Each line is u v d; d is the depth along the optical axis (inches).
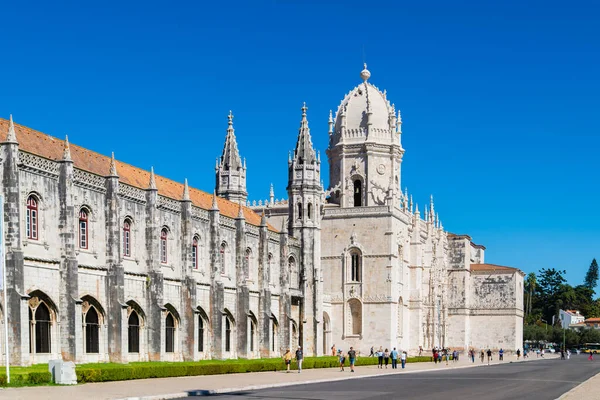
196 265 3410.4
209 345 3449.8
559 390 2395.4
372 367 4030.5
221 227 3634.4
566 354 7504.9
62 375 2055.9
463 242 7199.8
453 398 2025.1
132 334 2930.6
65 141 2583.7
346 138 5251.0
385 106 5324.8
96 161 3006.9
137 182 3189.0
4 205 2310.5
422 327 5871.1
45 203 2487.7
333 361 3929.6
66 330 2519.7
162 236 3174.2
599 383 2738.7
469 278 7293.3
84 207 2691.9
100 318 2746.1
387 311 4889.3
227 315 3639.3
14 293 2287.2
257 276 3969.0
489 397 2080.5
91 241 2711.6
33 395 1733.5
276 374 3038.9
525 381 2906.0
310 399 1971.0
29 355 2368.4
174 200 3235.7
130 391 1945.1
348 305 4977.9
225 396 2031.3
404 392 2234.3
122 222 2883.9
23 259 2332.7
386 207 4970.5
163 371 2551.7
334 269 5017.2
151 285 2999.5
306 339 4446.4
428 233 6136.8
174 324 3218.5
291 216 4557.1
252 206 5280.5
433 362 5118.1
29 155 2421.3
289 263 4409.5
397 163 5295.3
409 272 5521.7
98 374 2220.7
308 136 4598.9
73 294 2529.5
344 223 5029.5
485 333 7190.0
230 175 4699.8
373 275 4945.9
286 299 4202.8
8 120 2615.7
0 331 2298.2
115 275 2765.7
